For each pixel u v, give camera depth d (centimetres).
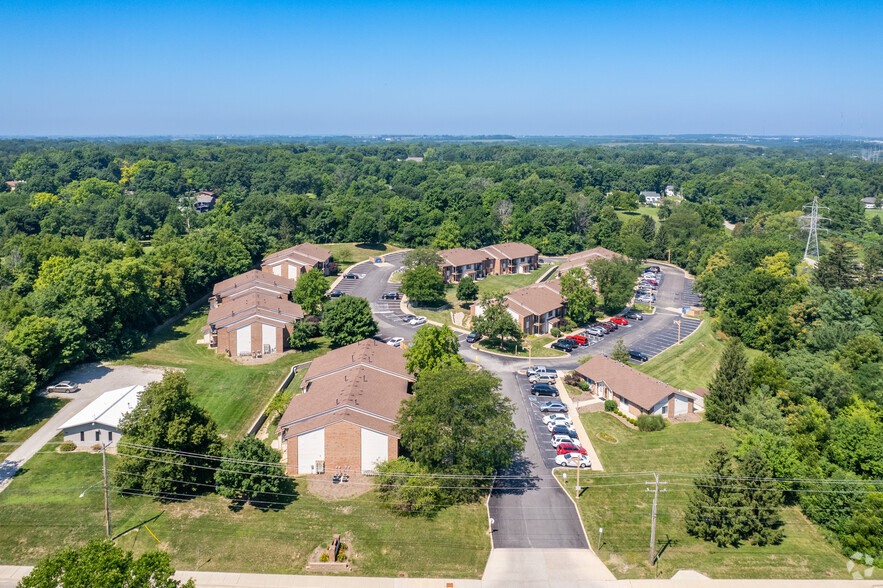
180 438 5356
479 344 9875
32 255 11444
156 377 7994
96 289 8769
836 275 11219
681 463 6269
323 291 10600
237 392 7719
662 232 17262
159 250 11644
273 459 5447
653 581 4559
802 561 4841
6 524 4966
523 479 5925
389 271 14450
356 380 6569
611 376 7888
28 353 7381
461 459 5509
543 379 8281
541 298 10950
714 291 11931
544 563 4731
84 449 6166
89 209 17175
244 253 13688
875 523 4853
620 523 5269
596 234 17600
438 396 5522
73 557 3544
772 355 9494
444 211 18900
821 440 6250
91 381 7781
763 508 5009
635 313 11838
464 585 4484
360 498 5512
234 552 4747
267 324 9094
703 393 8044
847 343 8369
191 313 11481
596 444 6662
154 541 4841
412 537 4991
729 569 4709
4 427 6538
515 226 17438
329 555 4691
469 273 14312
